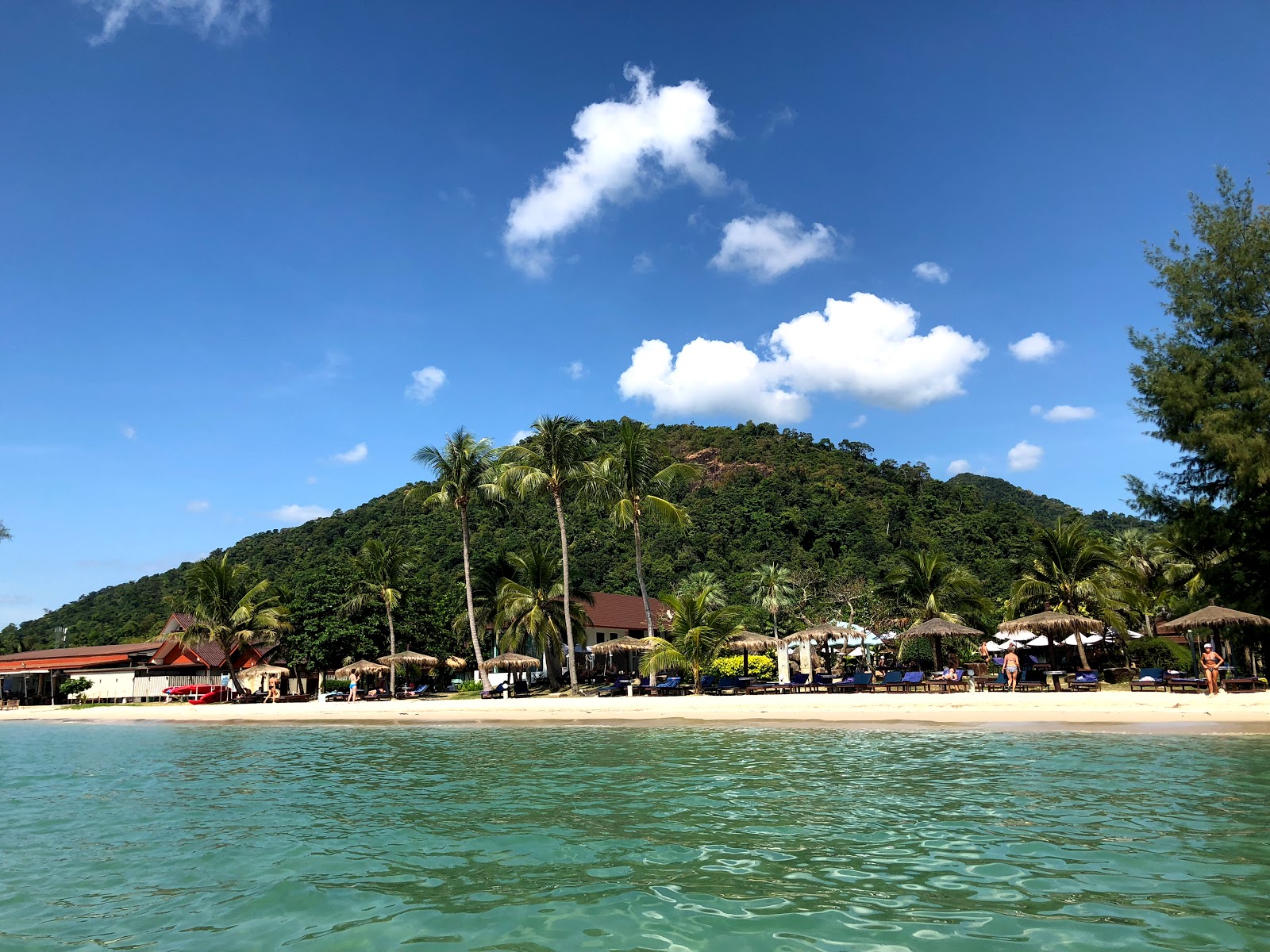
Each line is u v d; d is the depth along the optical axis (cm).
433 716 3133
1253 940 616
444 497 4281
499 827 1095
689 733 2198
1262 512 2912
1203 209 3059
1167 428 3000
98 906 805
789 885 784
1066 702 2359
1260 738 1698
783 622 6194
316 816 1231
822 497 10981
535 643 4519
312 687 5766
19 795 1548
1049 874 793
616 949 634
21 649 8469
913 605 4022
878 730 2094
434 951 644
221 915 765
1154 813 1038
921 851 893
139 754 2238
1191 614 2794
